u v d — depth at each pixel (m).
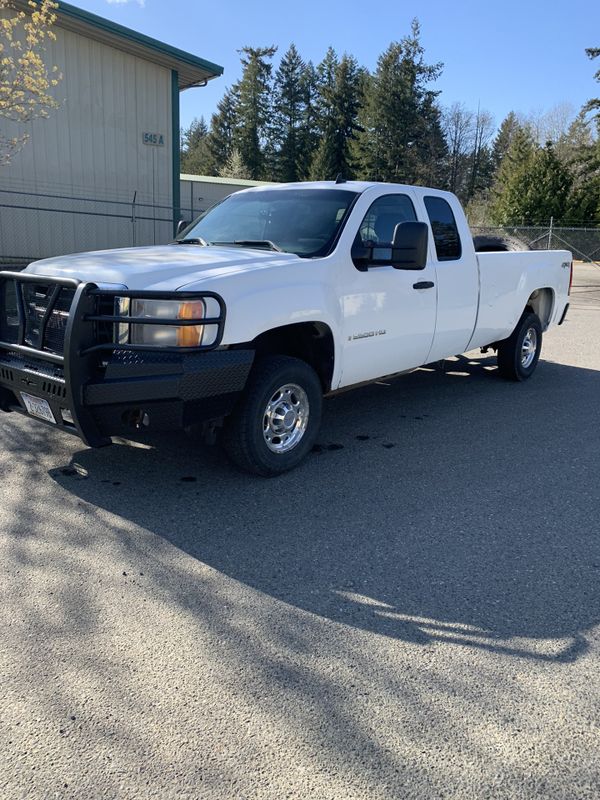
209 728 2.34
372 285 5.11
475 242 8.75
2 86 11.55
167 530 3.82
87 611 3.02
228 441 4.38
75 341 3.79
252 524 3.94
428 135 60.19
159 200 17.69
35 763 2.17
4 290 4.49
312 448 5.33
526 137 54.09
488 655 2.79
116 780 2.12
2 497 4.19
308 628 2.95
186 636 2.86
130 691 2.52
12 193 14.61
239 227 5.46
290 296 4.38
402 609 3.11
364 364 5.27
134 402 3.84
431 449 5.40
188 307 3.80
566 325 13.05
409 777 2.15
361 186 5.39
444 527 3.97
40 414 4.30
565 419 6.38
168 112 17.38
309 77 68.75
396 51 57.31
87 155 16.09
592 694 2.57
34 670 2.62
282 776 2.14
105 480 4.51
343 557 3.58
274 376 4.37
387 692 2.55
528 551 3.70
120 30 15.05
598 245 30.47
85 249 16.59
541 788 2.13
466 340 6.59
